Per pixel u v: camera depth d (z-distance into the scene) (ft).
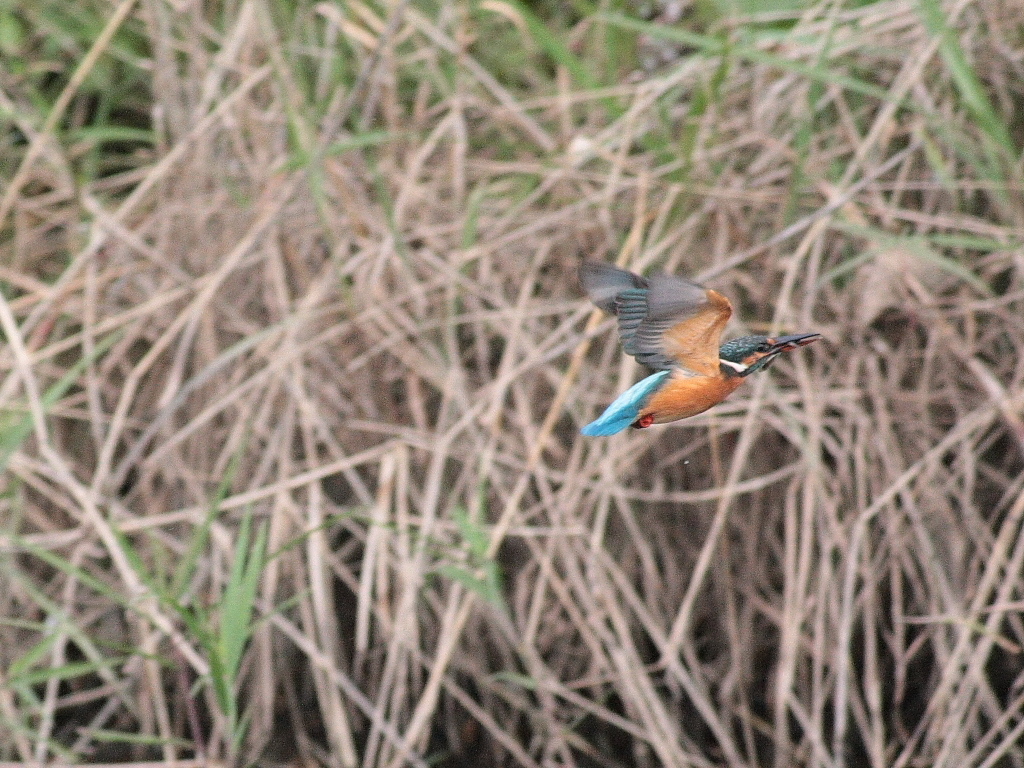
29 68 37.65
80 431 33.06
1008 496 29.91
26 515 31.76
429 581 31.01
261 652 30.37
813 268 31.65
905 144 34.45
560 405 30.55
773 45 35.58
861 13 34.14
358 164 35.04
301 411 31.37
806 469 30.35
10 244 35.76
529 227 32.60
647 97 33.86
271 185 33.78
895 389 31.01
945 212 33.19
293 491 31.68
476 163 34.60
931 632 29.68
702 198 33.42
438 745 31.40
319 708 31.55
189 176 34.73
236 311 33.32
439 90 36.76
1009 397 30.01
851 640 30.96
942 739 28.81
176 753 30.60
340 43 38.27
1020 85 34.35
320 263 33.83
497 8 34.81
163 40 35.63
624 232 33.68
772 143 33.19
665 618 31.14
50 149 35.63
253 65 36.35
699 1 36.09
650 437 31.30
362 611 29.48
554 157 34.50
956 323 31.86
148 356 31.60
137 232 34.35
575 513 31.04
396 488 31.58
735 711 30.37
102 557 31.40
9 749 29.96
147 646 29.76
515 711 31.12
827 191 32.78
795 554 31.04
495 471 30.91
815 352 31.48
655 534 31.73
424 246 34.35
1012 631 30.30
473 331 33.19
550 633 30.81
